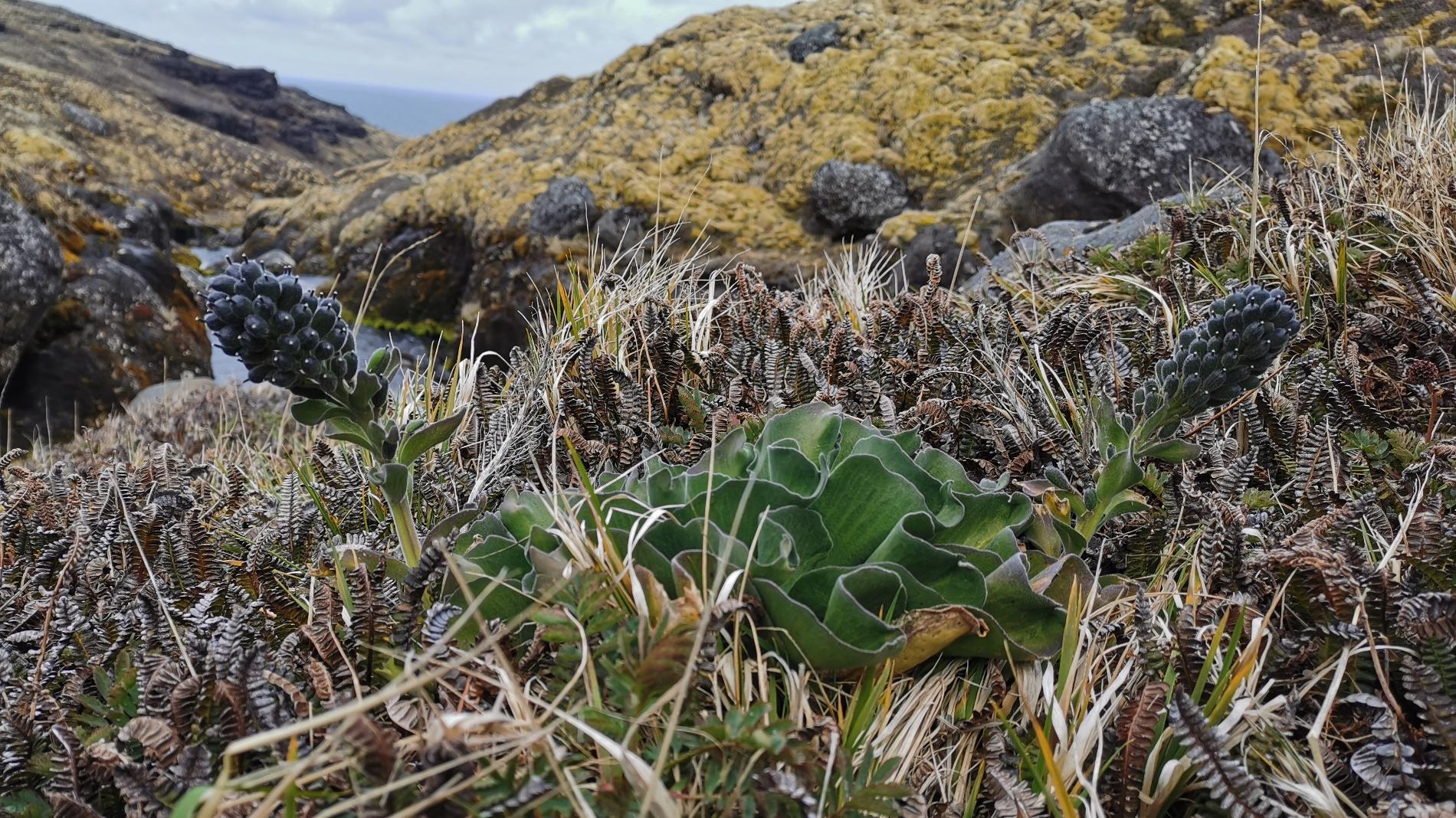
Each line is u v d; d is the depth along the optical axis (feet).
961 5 36.86
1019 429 7.69
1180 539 6.23
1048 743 4.33
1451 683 4.41
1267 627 4.91
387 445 5.03
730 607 4.13
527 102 52.90
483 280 35.76
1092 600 4.96
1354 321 8.87
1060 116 29.68
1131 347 9.29
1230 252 11.27
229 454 13.75
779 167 34.22
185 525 6.23
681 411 8.61
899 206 30.60
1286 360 8.96
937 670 4.98
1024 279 12.50
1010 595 4.88
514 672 4.40
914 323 9.43
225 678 4.26
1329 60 22.65
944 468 6.06
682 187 34.63
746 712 4.11
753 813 3.66
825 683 4.80
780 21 43.19
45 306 28.43
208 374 34.47
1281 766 4.50
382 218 42.09
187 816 2.72
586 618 4.28
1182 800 4.42
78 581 6.07
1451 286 9.86
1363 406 7.41
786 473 5.56
